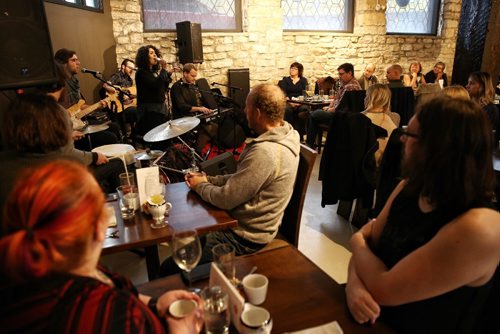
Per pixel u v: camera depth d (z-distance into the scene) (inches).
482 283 35.8
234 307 36.0
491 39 192.9
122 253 100.7
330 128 106.6
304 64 260.5
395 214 42.6
